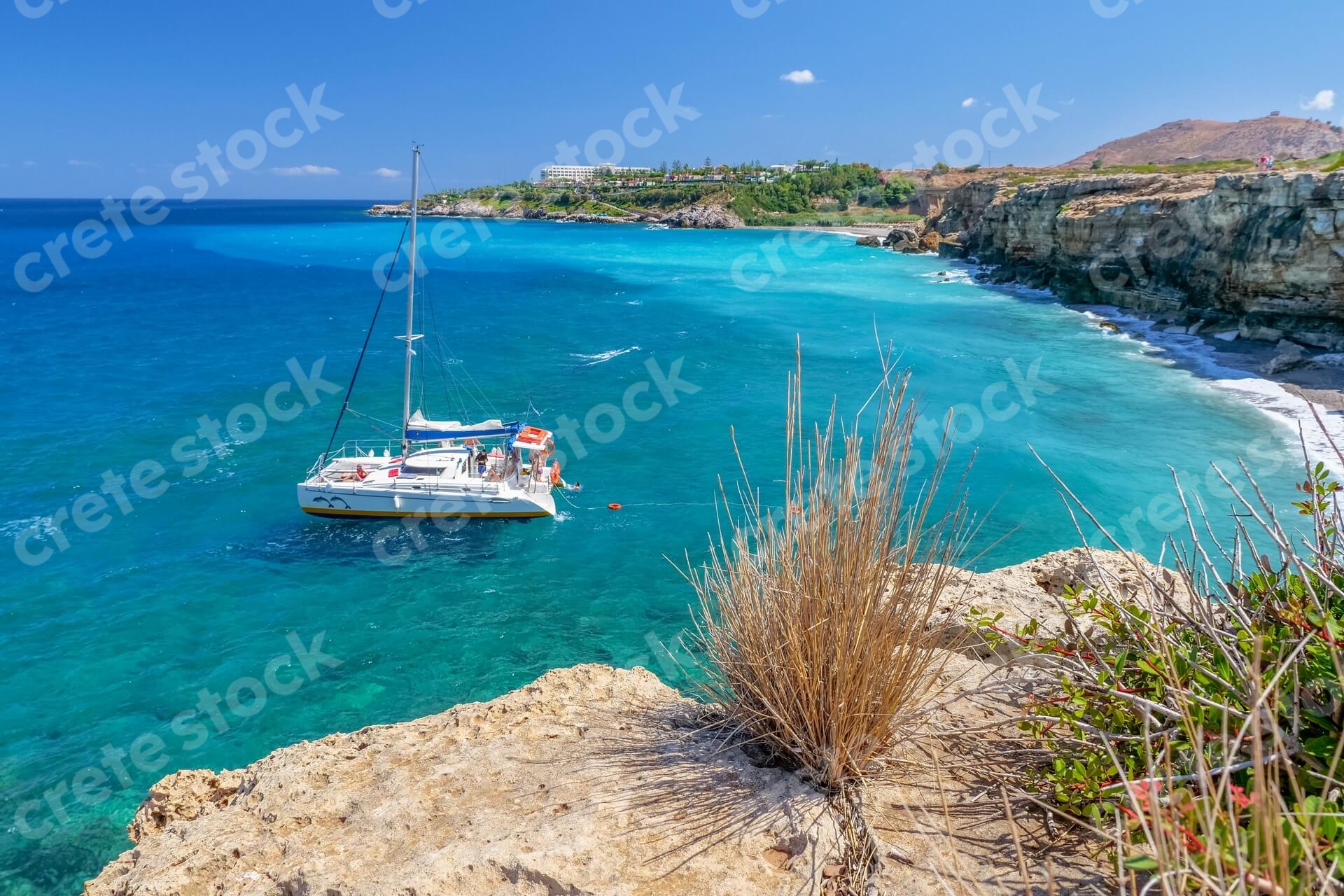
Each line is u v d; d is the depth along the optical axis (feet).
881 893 9.85
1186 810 7.48
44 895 32.14
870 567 12.17
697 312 174.50
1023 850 10.30
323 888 10.77
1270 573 11.50
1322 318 110.83
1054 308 164.04
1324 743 8.66
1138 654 11.36
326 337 147.95
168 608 55.11
